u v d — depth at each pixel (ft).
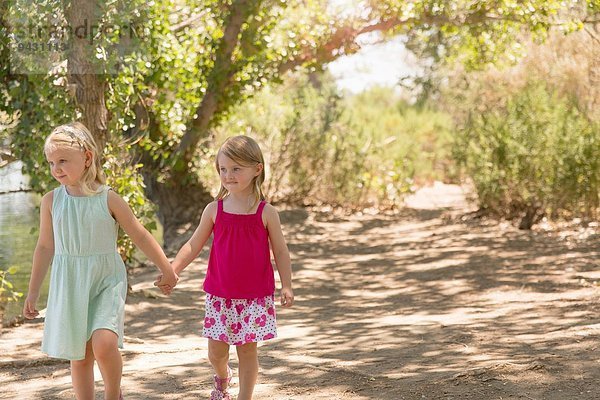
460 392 15.84
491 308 27.22
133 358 20.58
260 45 46.26
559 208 46.52
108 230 14.10
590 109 48.80
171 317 27.30
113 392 13.83
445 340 21.49
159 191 49.47
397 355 19.83
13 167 38.27
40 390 17.61
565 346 19.33
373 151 58.23
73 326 13.80
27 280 32.14
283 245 15.10
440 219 52.47
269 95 57.21
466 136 53.52
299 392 16.33
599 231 42.80
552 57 51.39
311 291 32.76
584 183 44.57
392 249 42.91
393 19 47.37
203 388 17.02
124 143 29.32
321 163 56.95
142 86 30.60
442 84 75.15
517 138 47.47
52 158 13.84
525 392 15.69
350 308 28.94
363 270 37.42
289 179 56.75
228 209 14.94
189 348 21.54
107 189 14.30
